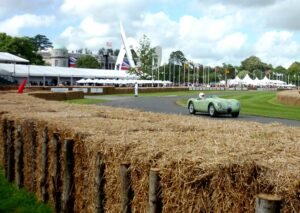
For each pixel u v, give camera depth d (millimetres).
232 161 3250
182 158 3619
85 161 5625
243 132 5676
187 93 68000
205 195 3316
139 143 4617
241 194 3068
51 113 8953
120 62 139875
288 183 2754
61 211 6461
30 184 7879
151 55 110000
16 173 8320
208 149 4008
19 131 8250
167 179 3693
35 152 7660
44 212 6656
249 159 3324
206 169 3279
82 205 5773
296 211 2691
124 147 4539
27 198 7477
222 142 4508
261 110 28469
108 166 4852
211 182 3271
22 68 77312
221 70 178625
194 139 4824
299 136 5230
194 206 3402
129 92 67562
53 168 6707
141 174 4133
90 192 5410
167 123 6863
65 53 145625
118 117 8188
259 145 4234
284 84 142750
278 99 39750
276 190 2777
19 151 8234
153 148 4285
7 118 8969
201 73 159875
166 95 58031
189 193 3434
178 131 5922
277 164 3148
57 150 6578
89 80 85375
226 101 23484
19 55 110125
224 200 3178
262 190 2902
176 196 3592
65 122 6902
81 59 163000
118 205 4625
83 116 8234
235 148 4023
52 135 6777
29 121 7797
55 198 6629
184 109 29141
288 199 2725
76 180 5965
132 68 107562
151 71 110188
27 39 112750
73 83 95000
